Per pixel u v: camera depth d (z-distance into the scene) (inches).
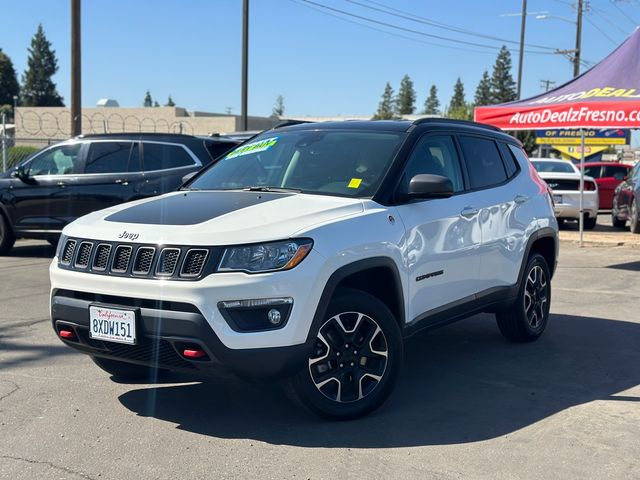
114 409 184.7
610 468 150.7
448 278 206.8
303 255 159.3
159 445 161.3
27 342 249.3
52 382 206.5
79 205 435.5
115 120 2009.1
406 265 187.0
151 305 158.1
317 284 160.6
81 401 190.5
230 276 153.3
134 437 165.9
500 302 236.1
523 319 251.0
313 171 201.6
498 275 233.6
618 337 267.0
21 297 324.5
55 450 158.2
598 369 225.6
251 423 175.2
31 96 4751.5
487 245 225.1
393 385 181.8
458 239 210.4
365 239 173.2
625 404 191.9
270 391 198.8
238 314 154.7
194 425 173.8
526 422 177.9
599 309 315.3
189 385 204.5
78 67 652.7
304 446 161.0
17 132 1544.0
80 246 172.2
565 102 424.8
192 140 440.5
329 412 172.1
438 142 217.8
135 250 161.8
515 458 155.6
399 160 197.2
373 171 194.5
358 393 176.6
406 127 210.8
